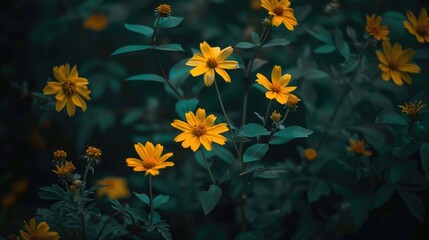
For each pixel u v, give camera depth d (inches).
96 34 56.4
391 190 37.9
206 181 48.6
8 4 56.5
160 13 36.6
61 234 35.3
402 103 48.1
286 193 46.1
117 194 48.9
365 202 39.1
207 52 34.8
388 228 47.3
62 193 34.3
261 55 52.7
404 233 47.3
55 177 56.4
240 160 36.5
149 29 37.5
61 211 35.7
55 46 56.6
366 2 49.3
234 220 50.2
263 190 46.7
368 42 39.4
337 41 41.5
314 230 42.3
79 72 53.3
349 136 42.3
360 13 49.4
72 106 34.5
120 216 40.1
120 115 56.3
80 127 56.2
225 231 46.6
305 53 44.5
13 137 56.7
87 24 53.9
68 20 52.8
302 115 51.9
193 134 33.8
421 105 36.0
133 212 34.6
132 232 34.9
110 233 34.9
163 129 51.1
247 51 53.1
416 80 49.4
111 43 56.4
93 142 56.4
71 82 34.3
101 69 55.6
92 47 56.6
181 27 55.5
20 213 44.0
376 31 38.2
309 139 44.8
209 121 34.1
